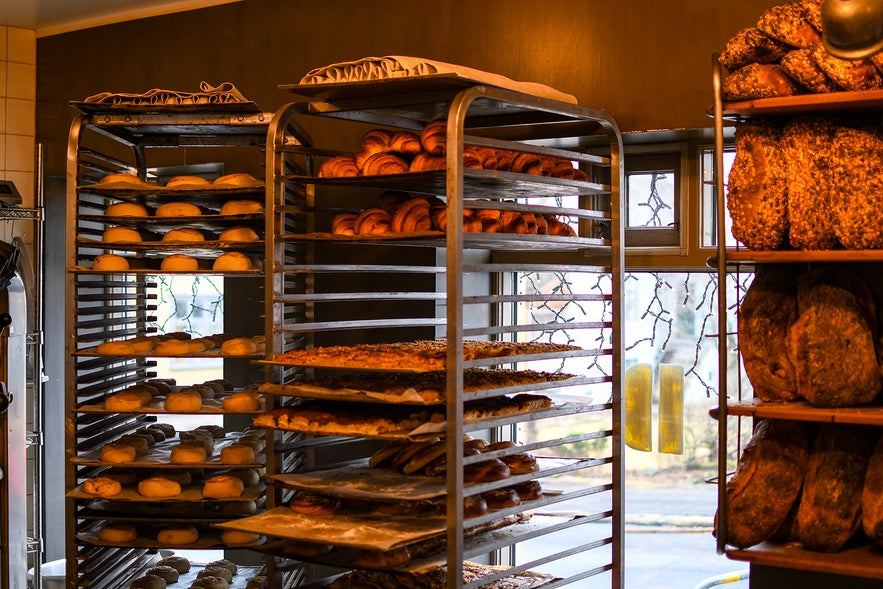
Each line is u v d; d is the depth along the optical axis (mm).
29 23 4238
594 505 3436
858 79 2176
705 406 3230
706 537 3242
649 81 3049
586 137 3150
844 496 2281
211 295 4297
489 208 2480
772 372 2400
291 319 3525
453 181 2381
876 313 2406
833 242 2316
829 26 1785
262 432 3307
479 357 2582
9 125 4273
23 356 3316
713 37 2945
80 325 3100
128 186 3045
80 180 3137
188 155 3934
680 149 3189
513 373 2805
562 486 3488
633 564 3352
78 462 3031
